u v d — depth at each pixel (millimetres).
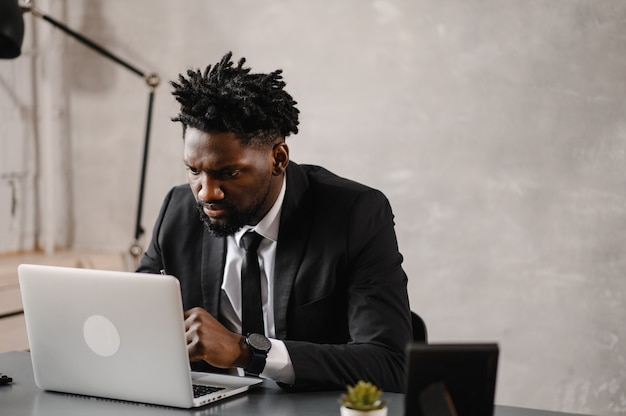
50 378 1746
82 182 3625
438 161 3146
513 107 3047
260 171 1851
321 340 1976
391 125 3193
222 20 3383
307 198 2027
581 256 3006
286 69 3311
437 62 3121
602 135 2959
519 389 3107
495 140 3076
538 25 3000
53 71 3570
